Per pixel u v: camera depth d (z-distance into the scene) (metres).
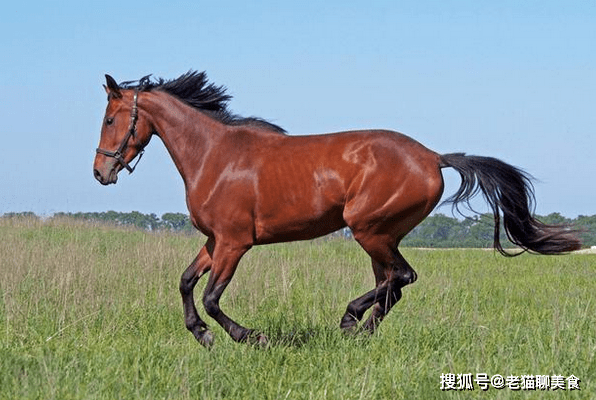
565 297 11.84
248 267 13.78
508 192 7.87
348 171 7.64
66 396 5.74
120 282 11.66
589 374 6.70
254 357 7.24
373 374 6.54
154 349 7.33
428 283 12.90
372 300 8.00
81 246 18.28
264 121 8.22
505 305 10.80
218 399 5.90
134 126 8.24
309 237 7.96
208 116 8.13
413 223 7.87
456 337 7.92
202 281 11.77
